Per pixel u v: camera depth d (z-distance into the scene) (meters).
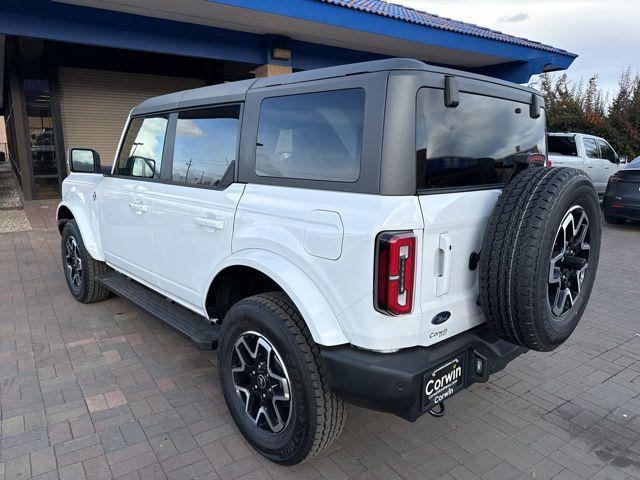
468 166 2.53
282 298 2.58
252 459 2.74
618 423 3.14
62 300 5.19
